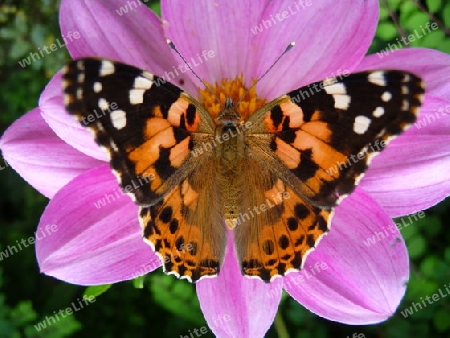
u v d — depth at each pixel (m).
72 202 0.11
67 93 0.09
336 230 0.11
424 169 0.11
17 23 0.17
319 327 0.15
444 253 0.14
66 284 0.17
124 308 0.16
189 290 0.15
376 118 0.09
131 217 0.11
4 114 0.18
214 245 0.10
